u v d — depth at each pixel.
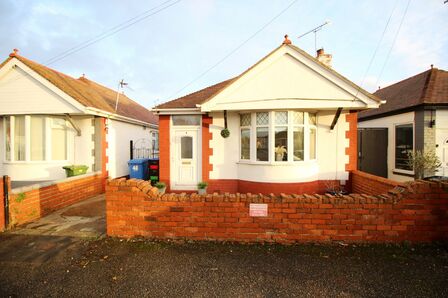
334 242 3.70
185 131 8.27
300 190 7.14
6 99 8.30
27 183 8.41
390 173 9.52
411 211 3.62
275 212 3.77
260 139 7.38
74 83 10.36
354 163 7.60
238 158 7.87
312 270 3.07
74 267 3.25
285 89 7.01
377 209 3.65
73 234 4.41
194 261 3.31
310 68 6.96
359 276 2.93
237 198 3.80
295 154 7.23
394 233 3.65
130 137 11.88
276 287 2.75
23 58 8.24
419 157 7.45
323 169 7.68
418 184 3.64
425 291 2.65
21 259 3.50
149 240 3.92
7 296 2.68
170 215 3.92
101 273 3.09
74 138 9.00
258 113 7.39
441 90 8.27
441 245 3.57
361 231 3.67
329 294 2.62
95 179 8.35
